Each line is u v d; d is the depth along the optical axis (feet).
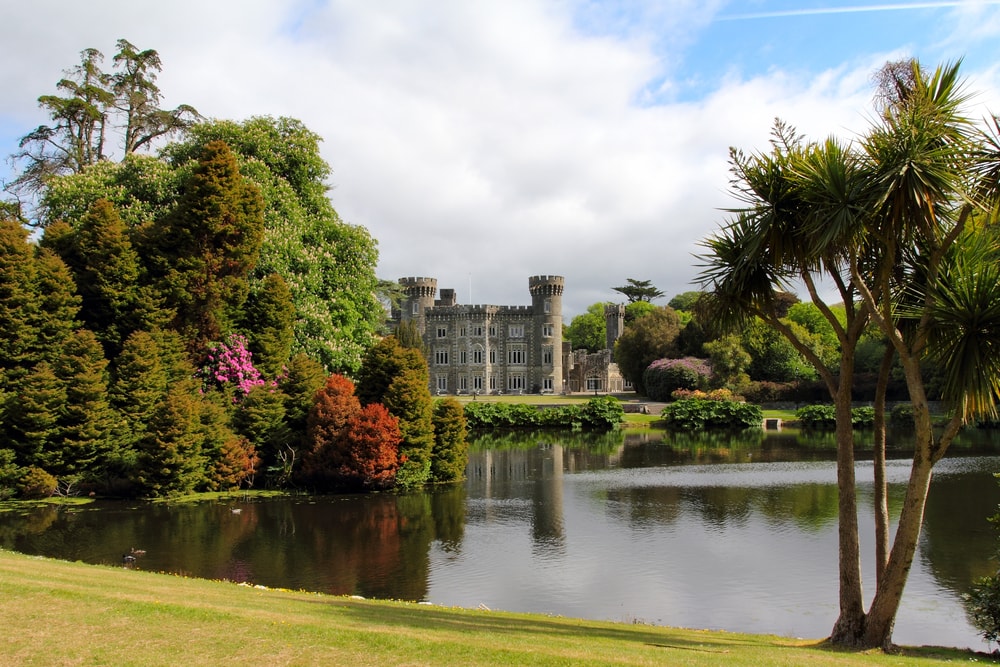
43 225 149.28
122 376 110.52
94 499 105.09
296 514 99.91
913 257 47.50
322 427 117.80
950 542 83.61
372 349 133.39
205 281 120.78
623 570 74.43
